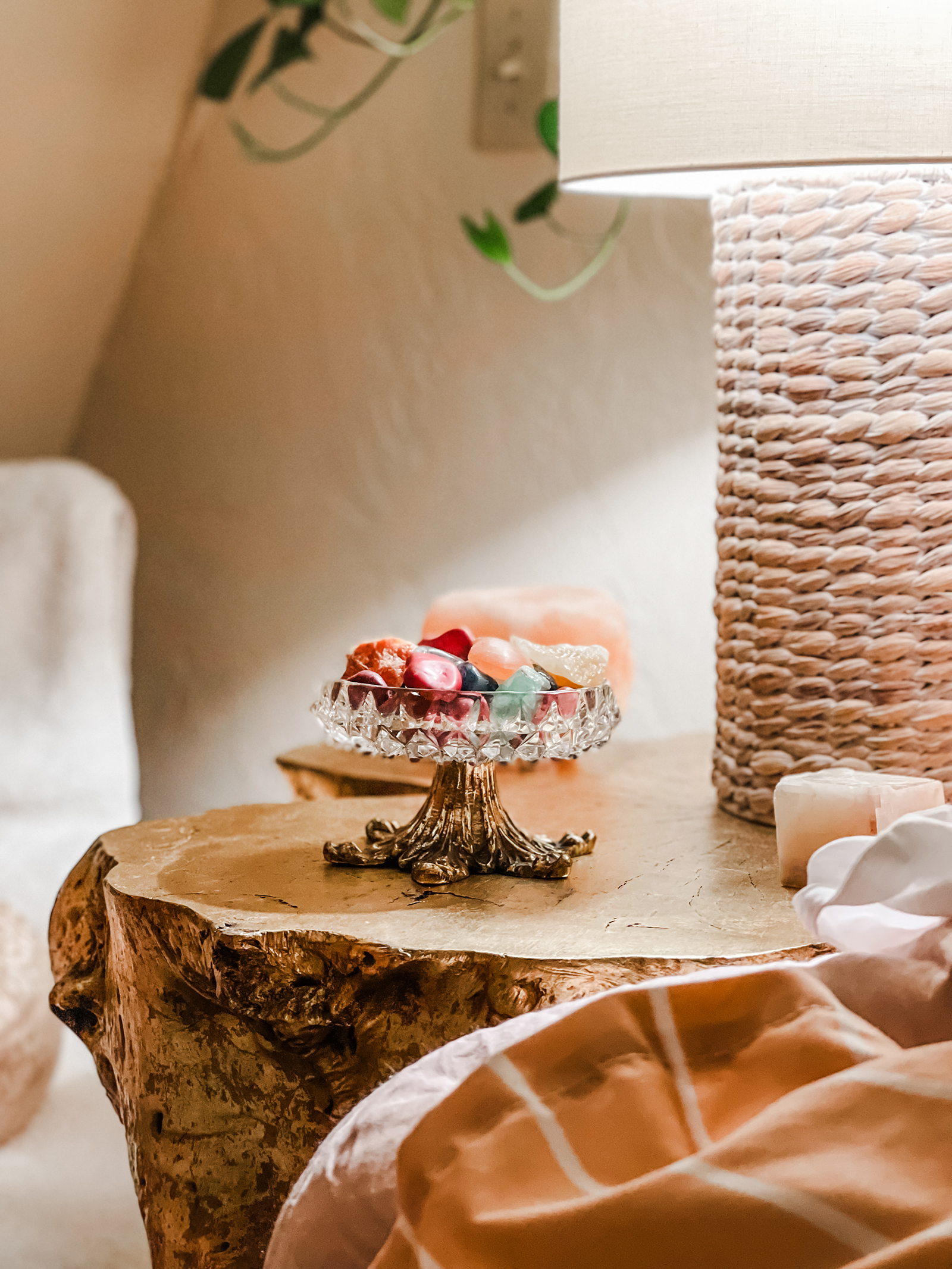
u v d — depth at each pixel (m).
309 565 1.33
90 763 1.21
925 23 0.79
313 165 1.27
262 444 1.33
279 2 1.17
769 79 0.80
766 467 0.90
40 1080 1.11
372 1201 0.64
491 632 1.05
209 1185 0.79
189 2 1.21
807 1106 0.61
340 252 1.28
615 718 0.83
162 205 1.33
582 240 1.21
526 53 1.20
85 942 0.87
